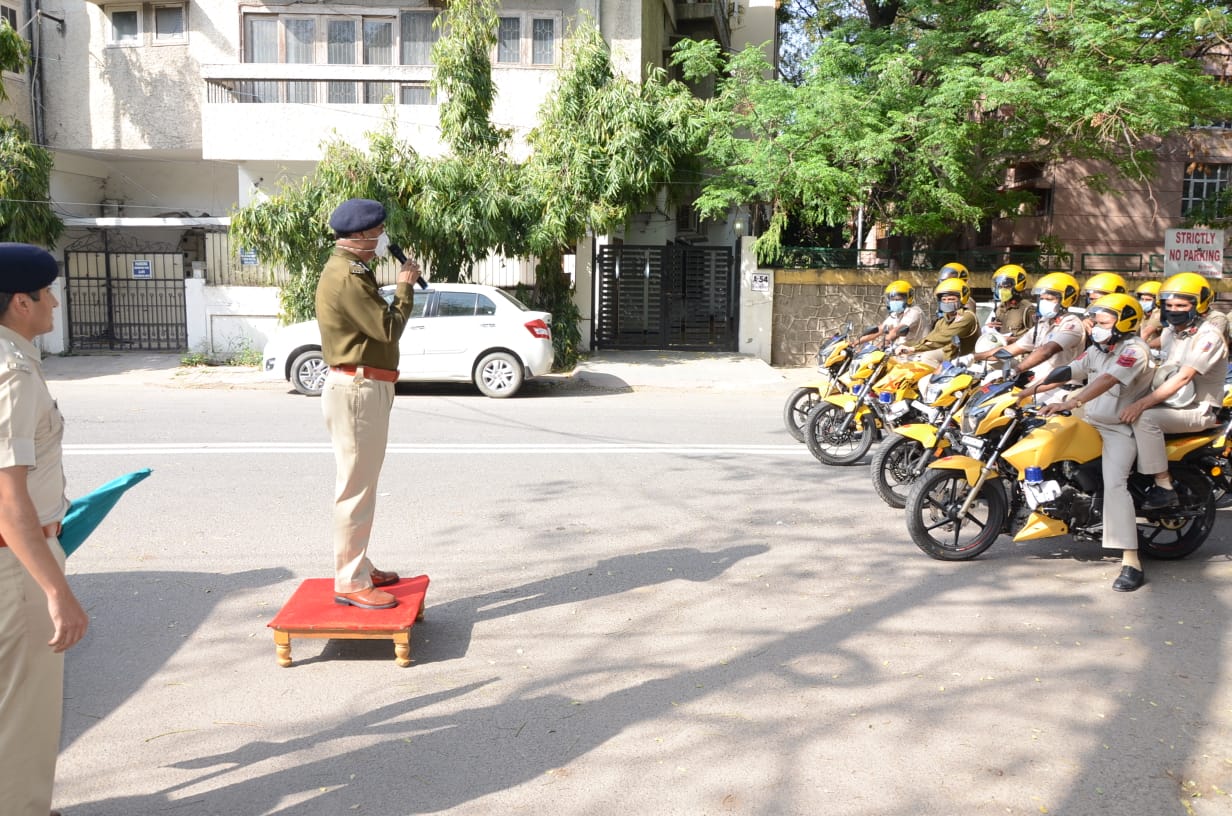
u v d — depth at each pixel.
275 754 3.66
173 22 19.31
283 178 16.52
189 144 19.44
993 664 4.46
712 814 3.26
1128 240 23.11
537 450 9.16
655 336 17.97
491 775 3.50
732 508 7.14
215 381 14.95
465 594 5.35
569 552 6.07
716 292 17.88
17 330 2.78
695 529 6.59
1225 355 5.70
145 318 18.83
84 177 20.59
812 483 7.95
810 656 4.54
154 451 8.91
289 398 12.84
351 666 4.45
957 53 17.27
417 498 7.31
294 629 4.35
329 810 3.28
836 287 17.95
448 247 15.70
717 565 5.85
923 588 5.49
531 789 3.41
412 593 4.76
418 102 18.89
